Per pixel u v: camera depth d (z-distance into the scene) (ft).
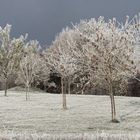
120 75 122.11
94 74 123.44
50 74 294.66
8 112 137.80
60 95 217.56
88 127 105.81
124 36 122.21
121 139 45.19
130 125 110.83
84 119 122.21
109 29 123.85
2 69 209.67
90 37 122.72
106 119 122.52
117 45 121.08
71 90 264.72
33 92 265.34
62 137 47.65
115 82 128.16
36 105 161.79
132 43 122.93
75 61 133.69
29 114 132.98
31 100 183.93
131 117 127.13
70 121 117.50
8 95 214.48
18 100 183.42
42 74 280.72
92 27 125.59
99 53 121.49
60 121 117.19
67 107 154.61
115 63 121.08
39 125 108.27
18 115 130.00
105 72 121.29
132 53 121.70
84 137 46.96
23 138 46.80
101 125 110.42
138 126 108.99
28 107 153.89
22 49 213.87
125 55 120.88
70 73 162.91
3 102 172.86
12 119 120.37
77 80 203.62
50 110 144.87
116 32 123.03
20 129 99.50
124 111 141.79
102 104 165.27
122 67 120.88
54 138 46.88
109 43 121.39
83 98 195.11
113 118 117.39
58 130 99.04
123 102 171.32
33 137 47.57
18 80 269.44
